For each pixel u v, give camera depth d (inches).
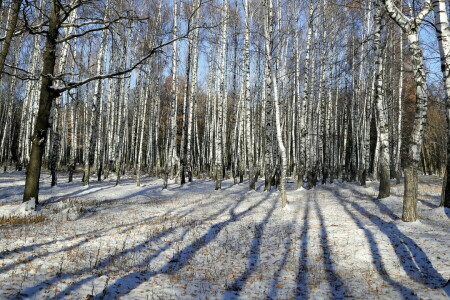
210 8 961.5
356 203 573.3
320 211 522.0
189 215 513.3
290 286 236.4
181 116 1857.8
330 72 1015.6
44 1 561.0
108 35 854.5
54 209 488.7
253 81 1376.7
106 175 1169.4
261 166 1505.9
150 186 966.4
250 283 242.5
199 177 1430.9
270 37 620.7
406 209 387.9
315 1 796.0
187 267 278.1
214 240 367.2
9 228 359.6
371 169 1664.6
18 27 465.4
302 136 829.8
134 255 296.0
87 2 463.5
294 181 1218.0
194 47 1018.1
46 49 475.8
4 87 1544.0
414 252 285.4
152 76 1115.9
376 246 312.5
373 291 221.6
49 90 478.3
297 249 327.0
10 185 806.5
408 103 1278.3
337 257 297.6
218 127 911.0
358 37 867.4
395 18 349.7
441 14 242.7
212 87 1678.2
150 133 1508.4
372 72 940.6
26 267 237.0
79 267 250.5
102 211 517.7
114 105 1299.2
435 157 1664.6
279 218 485.1
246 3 837.2
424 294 207.8
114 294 205.2
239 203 649.0
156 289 220.7
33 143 477.4
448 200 454.6
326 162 1049.5
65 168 1531.7
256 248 336.8
